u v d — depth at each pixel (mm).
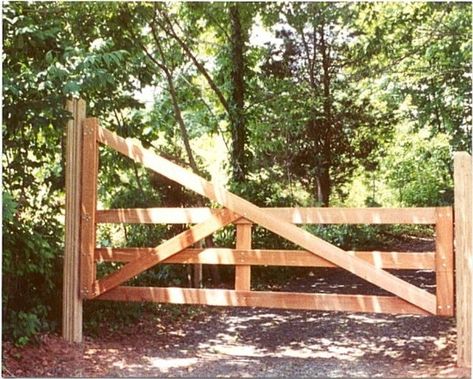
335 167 14031
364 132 13961
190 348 6160
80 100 6270
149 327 6957
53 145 7004
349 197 16641
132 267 6051
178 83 11344
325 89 12961
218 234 10211
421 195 14508
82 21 8008
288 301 5617
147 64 8633
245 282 5754
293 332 6789
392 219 5352
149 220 6043
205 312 7859
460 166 5121
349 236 12289
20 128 6148
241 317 7598
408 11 10312
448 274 5207
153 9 9008
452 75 10000
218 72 11773
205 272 9844
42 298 6387
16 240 5867
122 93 7961
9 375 4863
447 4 9594
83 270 6152
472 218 5062
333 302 5508
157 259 5984
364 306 5438
